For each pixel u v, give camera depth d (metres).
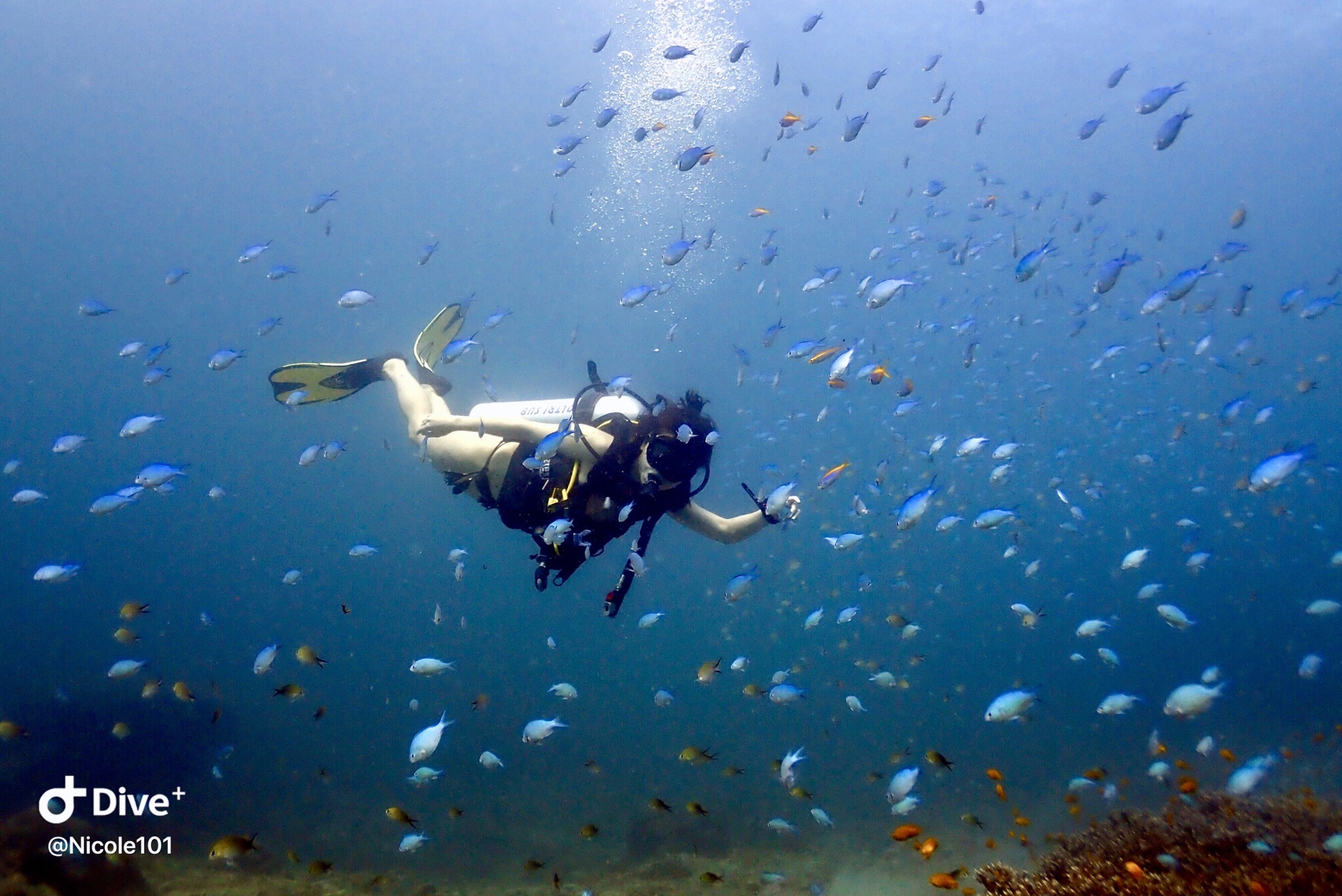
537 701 20.72
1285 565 25.61
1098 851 5.02
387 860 9.71
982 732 14.50
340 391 6.12
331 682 24.38
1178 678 18.61
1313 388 9.26
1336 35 29.41
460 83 35.06
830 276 8.22
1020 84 31.75
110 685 15.52
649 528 4.45
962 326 10.41
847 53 28.92
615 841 10.55
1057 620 24.16
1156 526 24.80
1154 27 27.77
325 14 31.25
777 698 5.41
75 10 32.16
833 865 8.65
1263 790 6.62
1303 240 51.66
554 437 4.20
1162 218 47.78
